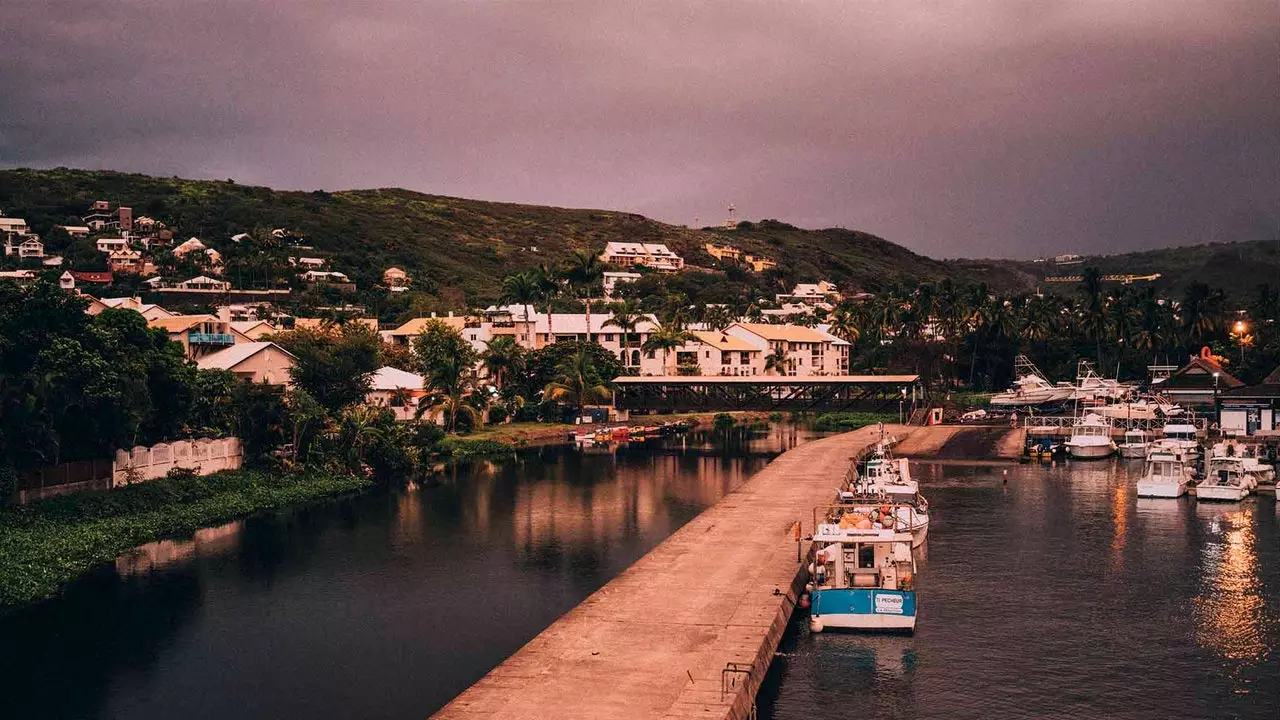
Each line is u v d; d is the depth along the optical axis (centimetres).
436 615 5553
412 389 14150
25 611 5606
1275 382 12681
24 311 7381
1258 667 4666
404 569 6531
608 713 3653
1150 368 19862
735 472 11106
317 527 7838
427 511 8556
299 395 9975
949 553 6881
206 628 5322
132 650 4988
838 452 11631
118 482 7919
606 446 13800
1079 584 6044
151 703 4344
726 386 16262
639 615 4853
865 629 5119
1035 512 8419
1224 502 8812
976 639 5044
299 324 17875
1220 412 12619
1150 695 4350
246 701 4362
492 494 9488
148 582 6188
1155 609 5531
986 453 12312
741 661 4200
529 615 5550
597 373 16200
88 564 6481
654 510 8656
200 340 14062
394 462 10681
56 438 7250
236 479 8975
